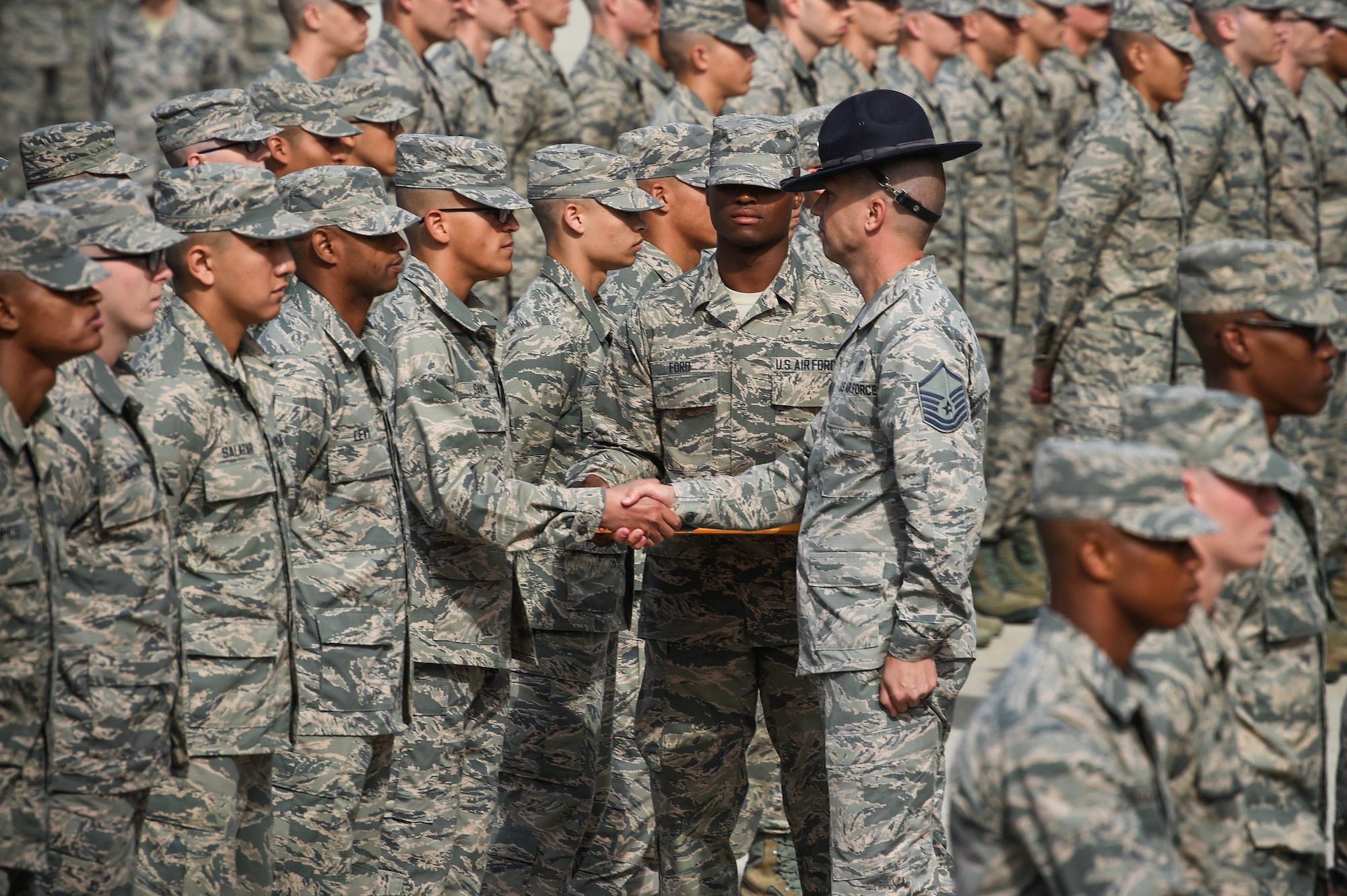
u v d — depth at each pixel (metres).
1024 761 7.71
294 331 13.28
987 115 28.55
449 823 14.09
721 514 13.48
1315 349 11.39
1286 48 26.03
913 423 11.91
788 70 27.58
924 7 28.91
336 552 13.26
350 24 25.08
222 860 11.84
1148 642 8.97
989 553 28.02
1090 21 33.81
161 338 12.20
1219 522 9.21
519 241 25.55
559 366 15.44
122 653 10.73
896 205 12.55
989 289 28.62
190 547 11.91
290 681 12.45
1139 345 22.70
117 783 10.69
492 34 27.22
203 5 45.12
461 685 14.07
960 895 8.07
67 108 43.38
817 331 14.15
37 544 9.98
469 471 13.42
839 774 12.55
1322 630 10.35
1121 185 22.31
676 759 14.49
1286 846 10.10
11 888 10.06
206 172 12.13
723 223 13.91
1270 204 25.89
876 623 12.35
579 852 16.28
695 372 14.25
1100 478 8.11
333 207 13.52
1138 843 7.57
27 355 10.09
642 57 29.61
